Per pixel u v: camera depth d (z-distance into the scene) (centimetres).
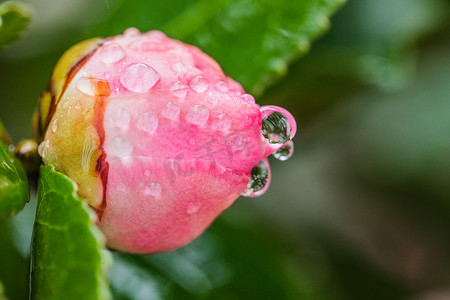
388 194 24
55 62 18
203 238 18
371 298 22
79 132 13
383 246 23
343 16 19
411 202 24
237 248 18
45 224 13
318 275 20
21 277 17
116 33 17
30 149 14
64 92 14
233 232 18
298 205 24
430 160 24
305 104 19
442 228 23
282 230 20
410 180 24
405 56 19
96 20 17
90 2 19
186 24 17
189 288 18
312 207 24
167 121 13
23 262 17
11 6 15
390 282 22
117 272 17
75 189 13
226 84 13
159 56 14
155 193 13
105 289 12
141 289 17
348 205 24
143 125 13
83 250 13
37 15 19
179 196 13
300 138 20
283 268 18
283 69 17
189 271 18
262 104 19
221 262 18
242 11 17
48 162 14
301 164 24
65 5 20
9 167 13
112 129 13
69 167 13
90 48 14
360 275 22
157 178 13
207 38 17
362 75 18
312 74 18
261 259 18
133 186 13
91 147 13
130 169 13
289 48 17
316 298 19
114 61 13
